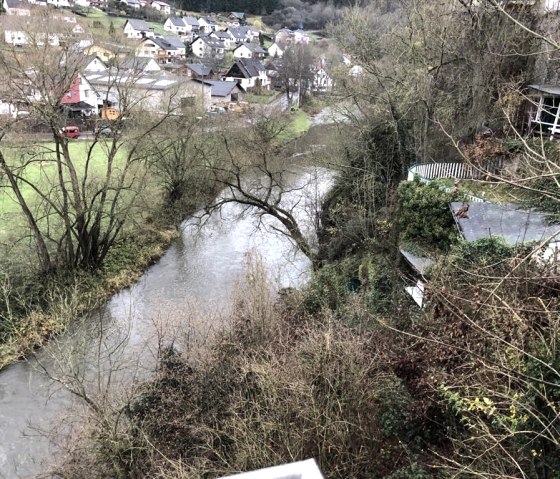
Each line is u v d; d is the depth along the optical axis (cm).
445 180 1880
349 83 2523
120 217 2583
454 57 2173
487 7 1961
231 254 2702
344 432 1038
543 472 730
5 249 2152
